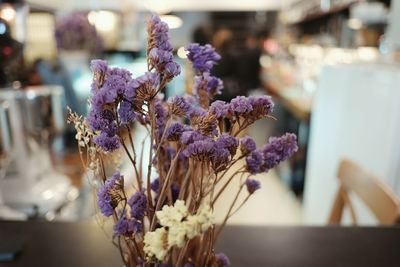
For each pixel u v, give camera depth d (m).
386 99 1.27
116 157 0.45
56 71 2.20
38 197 1.52
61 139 2.27
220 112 0.38
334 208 1.03
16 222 0.83
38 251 0.72
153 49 0.36
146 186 0.44
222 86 0.47
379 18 1.99
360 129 1.45
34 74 2.04
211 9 6.91
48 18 3.21
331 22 2.73
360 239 0.77
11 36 1.46
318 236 0.78
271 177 2.86
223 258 0.45
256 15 7.01
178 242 0.33
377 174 1.32
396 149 1.25
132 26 5.15
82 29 2.32
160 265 0.41
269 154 0.42
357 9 2.07
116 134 0.38
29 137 1.47
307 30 3.93
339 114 1.63
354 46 2.27
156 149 0.42
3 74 1.43
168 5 6.13
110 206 0.38
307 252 0.72
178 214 0.34
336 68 1.68
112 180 0.38
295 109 2.47
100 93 0.35
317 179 1.88
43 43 3.25
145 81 0.36
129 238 0.40
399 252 0.72
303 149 2.44
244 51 3.52
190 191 0.43
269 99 0.38
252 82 3.61
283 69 4.17
